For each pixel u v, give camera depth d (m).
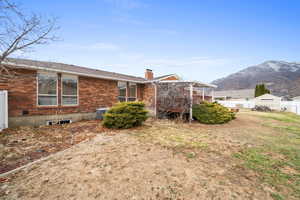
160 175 3.11
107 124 7.48
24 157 3.95
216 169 3.45
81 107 9.72
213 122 9.50
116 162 3.64
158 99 11.41
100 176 3.04
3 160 3.75
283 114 17.62
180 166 3.53
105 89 11.24
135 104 7.81
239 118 12.39
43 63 9.03
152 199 2.45
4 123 6.66
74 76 9.38
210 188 2.73
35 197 2.46
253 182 2.97
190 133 6.91
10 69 6.83
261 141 5.91
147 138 5.80
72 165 3.48
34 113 7.74
